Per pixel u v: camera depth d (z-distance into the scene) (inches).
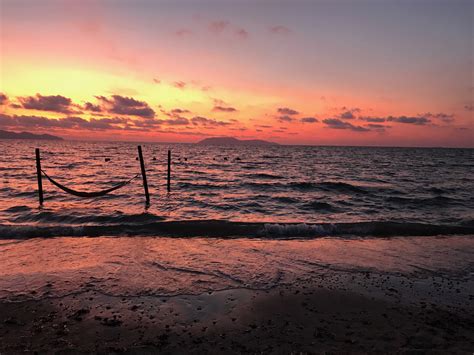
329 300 241.0
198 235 412.8
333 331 198.7
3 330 194.9
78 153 3193.9
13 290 249.6
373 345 182.9
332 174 1494.8
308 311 224.2
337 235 426.3
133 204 664.4
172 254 338.0
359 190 936.9
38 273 282.8
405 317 217.5
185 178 1213.1
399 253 352.5
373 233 436.1
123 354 173.2
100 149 4539.9
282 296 246.4
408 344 184.1
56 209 590.6
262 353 174.9
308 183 1043.3
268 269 300.8
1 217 519.5
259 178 1272.1
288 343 184.9
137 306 227.9
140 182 1050.7
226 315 217.5
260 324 206.4
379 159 3117.6
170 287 259.3
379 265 315.6
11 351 172.7
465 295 253.4
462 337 192.5
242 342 185.6
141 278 275.6
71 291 249.4
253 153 4178.2
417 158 3499.0
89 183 999.6
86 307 225.6
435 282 277.4
